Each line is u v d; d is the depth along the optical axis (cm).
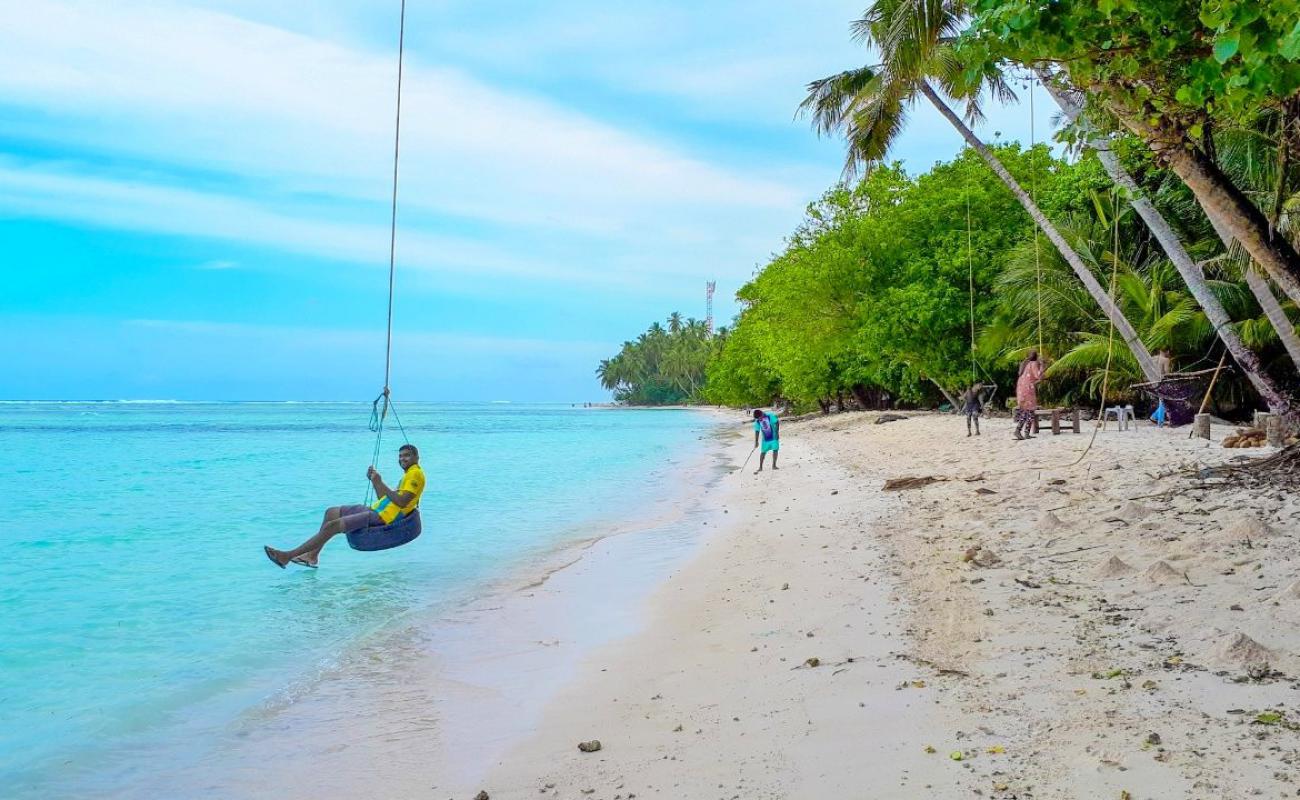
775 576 903
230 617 855
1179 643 529
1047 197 2988
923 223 3422
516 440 5000
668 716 527
